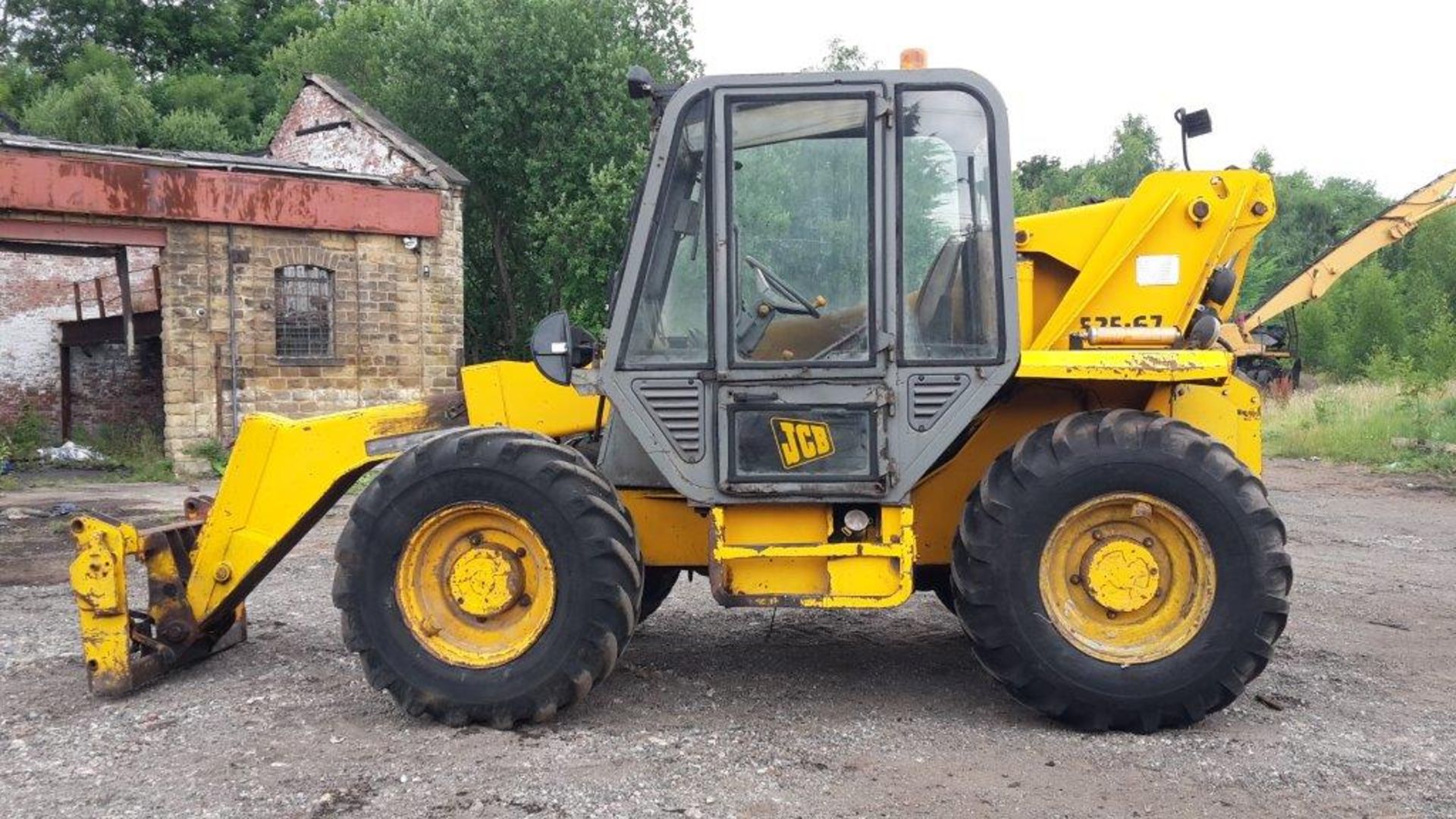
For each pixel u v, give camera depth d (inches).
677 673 213.5
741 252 183.9
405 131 872.9
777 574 183.8
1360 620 264.7
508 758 166.7
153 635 214.1
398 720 185.8
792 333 183.8
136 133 1272.1
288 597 287.3
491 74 838.5
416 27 850.8
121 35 1654.8
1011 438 202.2
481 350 944.9
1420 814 145.6
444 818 145.0
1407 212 340.8
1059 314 219.6
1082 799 151.2
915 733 178.7
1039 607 178.9
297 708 193.5
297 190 652.1
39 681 212.1
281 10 1721.2
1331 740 174.4
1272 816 145.2
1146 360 184.2
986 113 182.5
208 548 208.1
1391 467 584.4
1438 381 813.2
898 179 181.9
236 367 643.5
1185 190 218.7
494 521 185.6
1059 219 221.0
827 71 183.2
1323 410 711.7
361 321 684.1
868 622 256.7
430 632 184.2
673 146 185.0
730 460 182.2
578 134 828.6
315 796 152.6
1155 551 182.9
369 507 183.6
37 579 323.0
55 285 838.5
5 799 152.7
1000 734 178.1
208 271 633.6
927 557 203.6
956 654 227.6
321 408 672.4
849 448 182.1
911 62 187.2
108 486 579.8
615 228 807.1
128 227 609.9
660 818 144.6
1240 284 229.5
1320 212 1636.3
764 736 176.6
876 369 181.2
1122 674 176.7
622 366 184.4
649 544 205.8
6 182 571.8
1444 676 213.5
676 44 906.1
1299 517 440.1
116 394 839.1
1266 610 176.1
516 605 185.9
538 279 877.2
